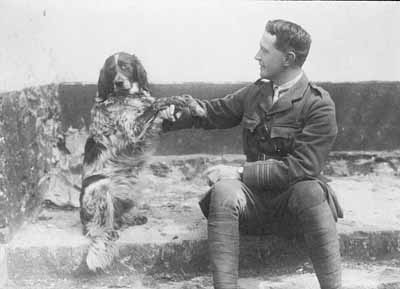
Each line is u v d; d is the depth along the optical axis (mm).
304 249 3150
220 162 3980
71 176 3750
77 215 3445
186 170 3947
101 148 3207
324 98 2965
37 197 3473
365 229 3205
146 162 3283
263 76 3045
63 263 3074
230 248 2805
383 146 4121
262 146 3047
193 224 3285
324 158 2930
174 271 3125
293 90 2990
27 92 3305
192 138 4023
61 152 3822
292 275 3141
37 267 3066
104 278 3092
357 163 4055
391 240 3205
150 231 3203
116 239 3119
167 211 3443
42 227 3273
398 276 3078
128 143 3180
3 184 3008
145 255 3098
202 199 3008
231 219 2822
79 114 3883
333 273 2789
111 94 3223
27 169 3301
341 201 3584
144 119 3170
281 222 3045
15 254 3047
